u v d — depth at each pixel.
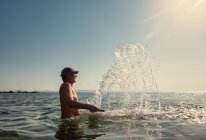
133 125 5.45
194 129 4.97
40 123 6.17
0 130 5.20
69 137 4.39
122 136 4.35
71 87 7.00
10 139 4.29
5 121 6.81
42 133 4.82
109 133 4.66
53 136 4.52
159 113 7.45
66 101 6.57
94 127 5.29
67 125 5.62
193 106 10.65
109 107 9.29
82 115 6.87
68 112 6.63
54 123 5.98
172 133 4.57
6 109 10.78
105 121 6.02
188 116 6.95
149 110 8.11
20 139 4.29
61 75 7.21
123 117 6.60
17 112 9.33
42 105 13.43
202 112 7.95
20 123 6.36
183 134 4.48
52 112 9.09
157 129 4.98
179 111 8.16
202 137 4.23
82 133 4.71
